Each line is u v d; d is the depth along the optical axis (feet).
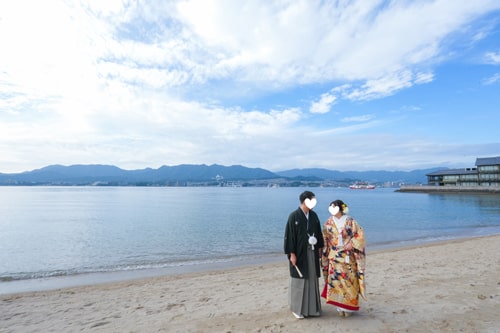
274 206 184.03
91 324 19.83
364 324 16.98
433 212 141.08
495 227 88.53
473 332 15.83
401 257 42.29
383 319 17.69
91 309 23.45
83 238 71.00
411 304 20.38
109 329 18.69
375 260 40.55
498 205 186.60
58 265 46.14
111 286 32.04
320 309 18.15
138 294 27.96
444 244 54.65
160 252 55.42
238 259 48.78
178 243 64.23
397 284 26.14
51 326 19.90
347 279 17.24
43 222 102.68
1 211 146.41
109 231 81.46
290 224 17.95
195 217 117.70
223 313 20.56
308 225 17.79
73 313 22.62
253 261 46.98
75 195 358.84
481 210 151.33
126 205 192.13
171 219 111.04
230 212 141.28
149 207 175.22
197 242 65.31
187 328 17.98
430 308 19.49
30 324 20.52
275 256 50.78
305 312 17.92
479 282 25.93
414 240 65.57
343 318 17.87
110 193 435.12
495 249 45.96
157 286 31.27
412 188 391.65
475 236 70.03
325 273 18.06
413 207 174.40
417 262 37.60
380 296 22.43
